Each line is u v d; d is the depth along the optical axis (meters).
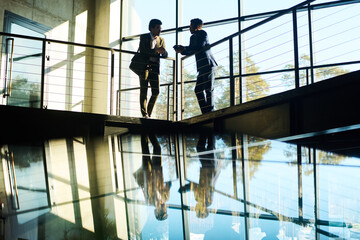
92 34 9.81
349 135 4.37
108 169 4.22
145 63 6.30
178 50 6.25
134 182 3.75
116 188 3.58
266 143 4.82
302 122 4.21
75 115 5.70
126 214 2.96
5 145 4.94
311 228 2.67
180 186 3.58
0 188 3.56
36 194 3.43
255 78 7.80
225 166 4.18
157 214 2.92
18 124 5.43
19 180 3.81
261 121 4.87
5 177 3.87
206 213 2.92
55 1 8.75
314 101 4.06
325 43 7.06
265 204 3.06
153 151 5.09
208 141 5.42
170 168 4.23
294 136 4.37
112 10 9.70
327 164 4.03
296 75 4.47
